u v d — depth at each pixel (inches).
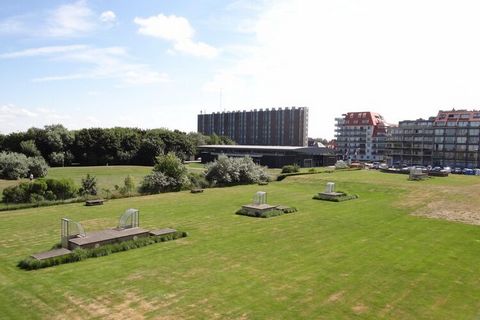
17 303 561.6
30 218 1190.9
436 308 554.3
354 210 1384.1
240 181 2277.3
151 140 4436.5
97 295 591.2
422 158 5241.1
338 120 6766.7
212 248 863.1
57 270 706.2
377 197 1738.4
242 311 538.3
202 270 710.5
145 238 906.1
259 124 7711.6
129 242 866.1
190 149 4972.9
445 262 768.9
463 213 1331.2
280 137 7450.8
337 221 1179.3
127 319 513.3
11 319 510.9
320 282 652.1
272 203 1533.0
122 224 951.0
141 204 1480.1
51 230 1026.7
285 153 4591.5
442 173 2637.8
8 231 1014.4
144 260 768.9
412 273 701.3
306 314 530.0
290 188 2074.3
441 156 5073.8
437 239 961.5
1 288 617.6
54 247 847.7
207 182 2134.6
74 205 1446.9
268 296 591.8
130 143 4372.5
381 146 6309.1
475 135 4798.2
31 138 3801.7
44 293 597.9
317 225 1118.4
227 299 579.5
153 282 646.5
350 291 613.9
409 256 809.5
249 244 900.0
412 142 5334.6
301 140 7249.0
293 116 7278.5
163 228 1051.3
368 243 916.6
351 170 3061.0
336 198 1620.3
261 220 1182.3
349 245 896.9
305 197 1726.1
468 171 3255.4
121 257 789.9
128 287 623.8
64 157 3939.5
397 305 562.6
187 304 561.0
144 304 560.1
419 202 1576.0
